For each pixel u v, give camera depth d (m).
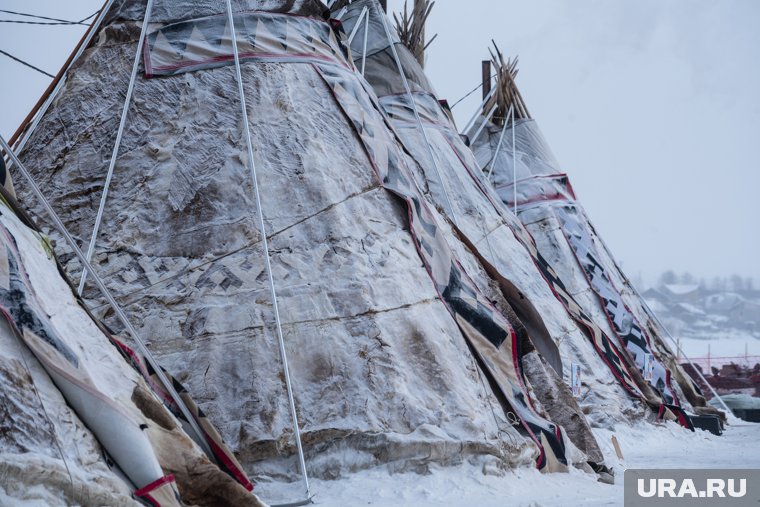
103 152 11.96
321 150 12.22
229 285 10.86
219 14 13.09
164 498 6.61
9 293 6.47
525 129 26.42
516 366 12.22
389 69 20.58
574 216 25.12
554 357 14.99
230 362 10.32
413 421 10.29
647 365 22.73
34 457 5.79
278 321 10.20
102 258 11.05
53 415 6.22
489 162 25.97
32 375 6.27
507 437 10.81
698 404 25.56
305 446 9.93
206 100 12.31
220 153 11.88
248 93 12.45
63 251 11.12
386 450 9.91
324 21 14.12
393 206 12.39
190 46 12.80
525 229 21.53
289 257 11.17
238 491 7.30
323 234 11.45
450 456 10.11
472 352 11.75
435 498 9.16
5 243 6.75
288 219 11.48
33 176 11.89
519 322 13.38
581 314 20.66
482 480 9.88
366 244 11.62
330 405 10.20
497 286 13.99
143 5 13.15
